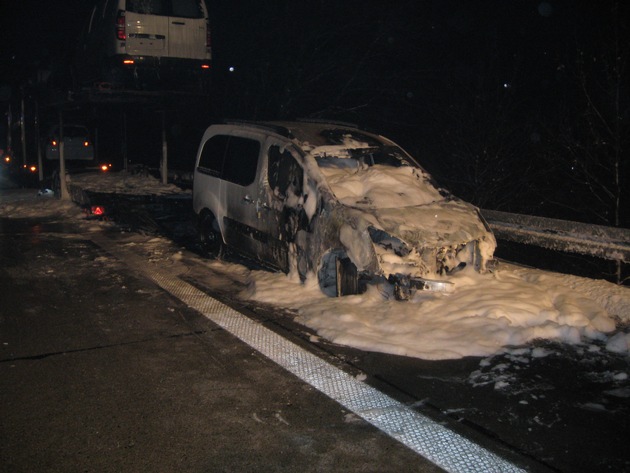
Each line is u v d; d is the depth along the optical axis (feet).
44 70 64.64
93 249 31.99
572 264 51.03
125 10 50.70
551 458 12.35
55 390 15.05
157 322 20.31
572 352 17.97
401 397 14.97
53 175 52.13
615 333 19.47
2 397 14.61
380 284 21.22
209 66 54.39
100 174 54.70
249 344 18.35
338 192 22.89
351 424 13.58
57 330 19.45
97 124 65.51
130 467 11.78
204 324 20.13
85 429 13.16
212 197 28.78
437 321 19.47
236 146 28.09
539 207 62.54
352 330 19.02
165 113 51.47
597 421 13.93
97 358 17.15
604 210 56.44
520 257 46.96
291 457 12.23
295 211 23.40
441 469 11.90
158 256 30.35
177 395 14.87
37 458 12.02
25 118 70.59
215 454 12.29
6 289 24.21
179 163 60.18
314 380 15.85
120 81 53.31
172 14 52.54
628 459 12.37
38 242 33.71
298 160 23.61
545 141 61.93
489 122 66.28
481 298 20.63
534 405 14.67
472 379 16.06
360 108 75.41
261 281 24.21
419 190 23.99
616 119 52.49
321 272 22.44
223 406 14.34
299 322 20.25
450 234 21.39
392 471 11.81
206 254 30.27
